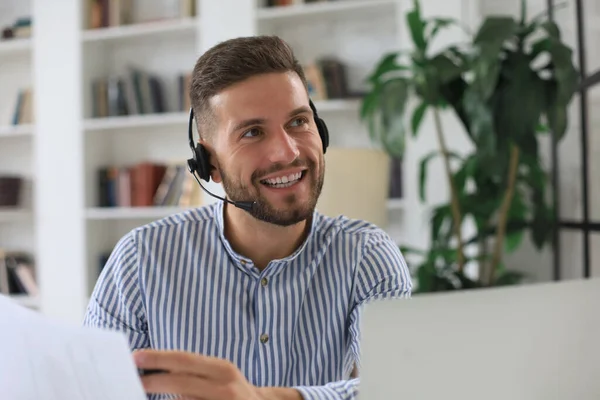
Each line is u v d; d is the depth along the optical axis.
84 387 0.63
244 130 0.97
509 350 0.60
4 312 0.66
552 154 2.56
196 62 1.05
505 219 2.40
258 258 1.13
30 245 4.03
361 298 1.15
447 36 3.01
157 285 1.16
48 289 3.77
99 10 3.74
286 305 1.12
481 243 2.69
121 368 0.62
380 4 3.21
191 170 1.09
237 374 0.75
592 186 2.14
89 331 0.62
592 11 2.10
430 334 0.59
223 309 1.13
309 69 3.34
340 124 3.47
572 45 2.31
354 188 2.46
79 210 3.71
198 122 1.04
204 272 1.15
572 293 0.63
